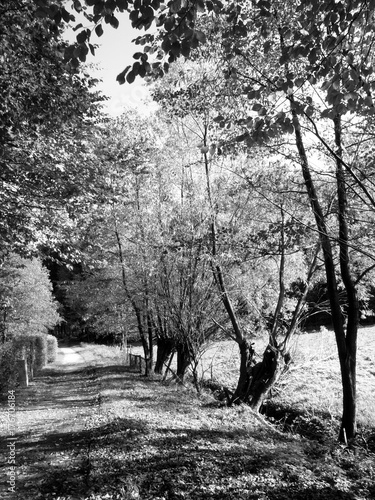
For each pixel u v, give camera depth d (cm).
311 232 976
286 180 978
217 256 1284
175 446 768
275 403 1485
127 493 557
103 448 752
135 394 1405
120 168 1180
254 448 793
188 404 1293
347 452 848
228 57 776
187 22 450
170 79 1239
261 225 1294
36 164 1014
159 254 1633
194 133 1575
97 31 470
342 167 834
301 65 797
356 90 567
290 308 1541
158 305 1823
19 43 861
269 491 573
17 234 1162
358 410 1304
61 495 566
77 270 2541
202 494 558
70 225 1250
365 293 1295
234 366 2078
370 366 1838
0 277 2131
